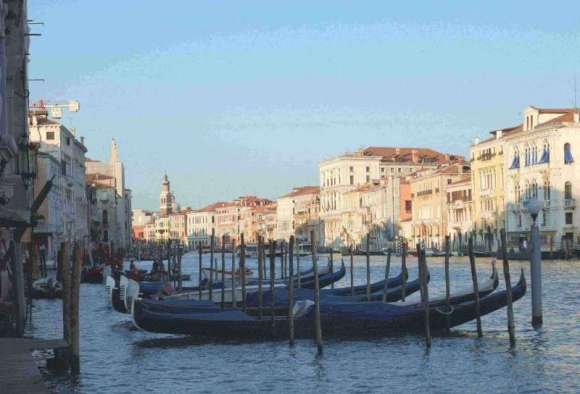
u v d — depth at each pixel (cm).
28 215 2667
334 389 2216
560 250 9300
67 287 2306
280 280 4747
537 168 10044
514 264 8488
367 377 2358
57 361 2312
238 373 2441
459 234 12394
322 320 3002
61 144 10544
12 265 2694
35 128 10319
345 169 18162
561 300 4316
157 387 2252
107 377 2378
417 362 2556
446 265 3020
